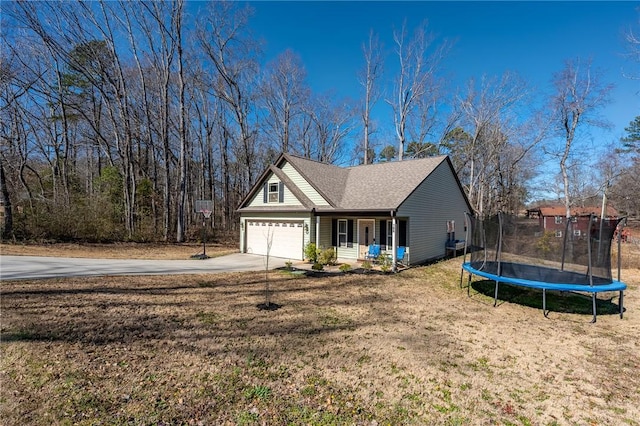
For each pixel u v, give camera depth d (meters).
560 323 6.91
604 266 7.48
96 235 19.58
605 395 4.05
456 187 18.94
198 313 6.91
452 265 14.48
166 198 22.91
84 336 5.38
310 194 15.86
